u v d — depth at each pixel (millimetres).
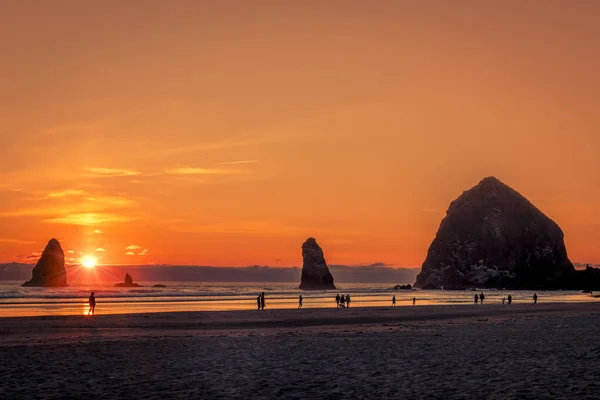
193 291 155125
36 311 62219
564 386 15125
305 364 19828
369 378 16828
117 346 25625
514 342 27047
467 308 69375
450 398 13805
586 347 24562
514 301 104188
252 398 13969
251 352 23422
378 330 36031
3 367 18984
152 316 50031
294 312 57656
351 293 160500
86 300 92312
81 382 16188
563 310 65062
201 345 26156
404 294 160500
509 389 14781
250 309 67062
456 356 21828
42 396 14117
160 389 15133
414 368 18750
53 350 23953
